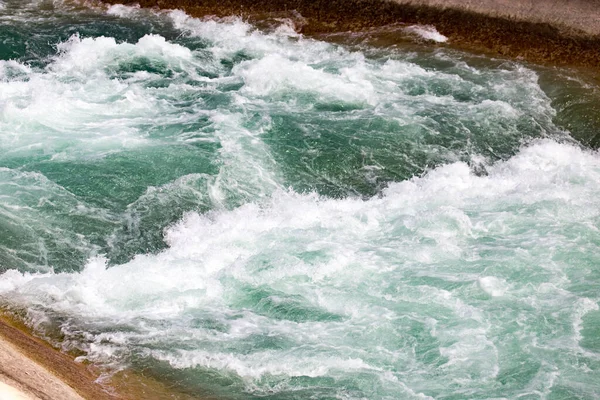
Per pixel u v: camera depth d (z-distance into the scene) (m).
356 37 27.75
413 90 25.00
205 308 16.86
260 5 28.86
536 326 16.11
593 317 16.30
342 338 15.95
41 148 21.62
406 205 20.16
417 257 18.05
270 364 15.29
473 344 15.75
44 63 25.95
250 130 22.84
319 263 17.78
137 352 15.48
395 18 28.14
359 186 21.20
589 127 23.62
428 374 15.16
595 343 15.72
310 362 15.34
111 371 14.93
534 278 17.33
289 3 28.75
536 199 19.92
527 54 26.80
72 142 21.89
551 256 17.94
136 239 19.08
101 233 19.19
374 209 19.88
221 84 25.12
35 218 19.44
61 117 22.86
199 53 26.94
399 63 26.22
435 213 19.28
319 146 22.38
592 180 20.69
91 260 18.41
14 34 27.52
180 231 19.28
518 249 18.14
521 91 25.03
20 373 13.44
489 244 18.44
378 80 25.39
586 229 18.78
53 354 15.03
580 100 24.62
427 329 16.11
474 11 27.73
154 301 16.92
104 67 25.69
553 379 14.94
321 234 18.89
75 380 14.10
